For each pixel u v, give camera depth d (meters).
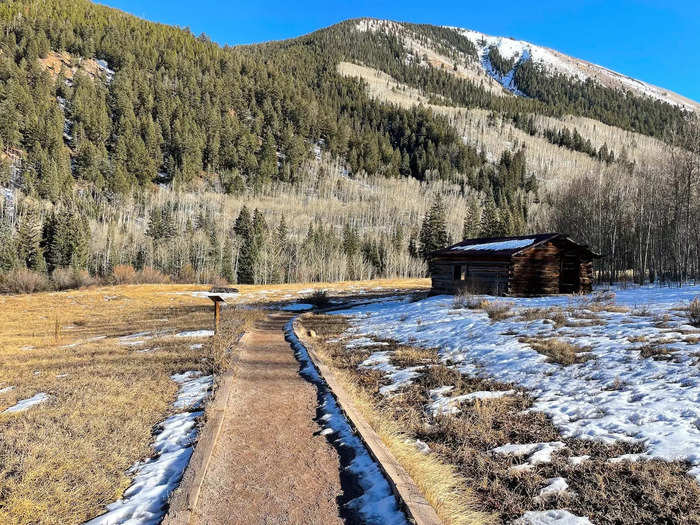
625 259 43.31
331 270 93.25
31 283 57.28
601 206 44.38
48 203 128.62
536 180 195.75
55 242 80.81
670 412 6.18
